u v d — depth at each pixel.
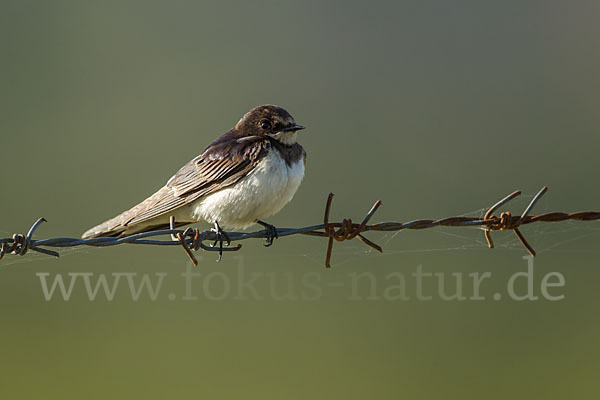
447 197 18.56
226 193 8.48
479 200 18.36
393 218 17.36
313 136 20.77
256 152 8.55
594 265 14.63
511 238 14.61
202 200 8.66
